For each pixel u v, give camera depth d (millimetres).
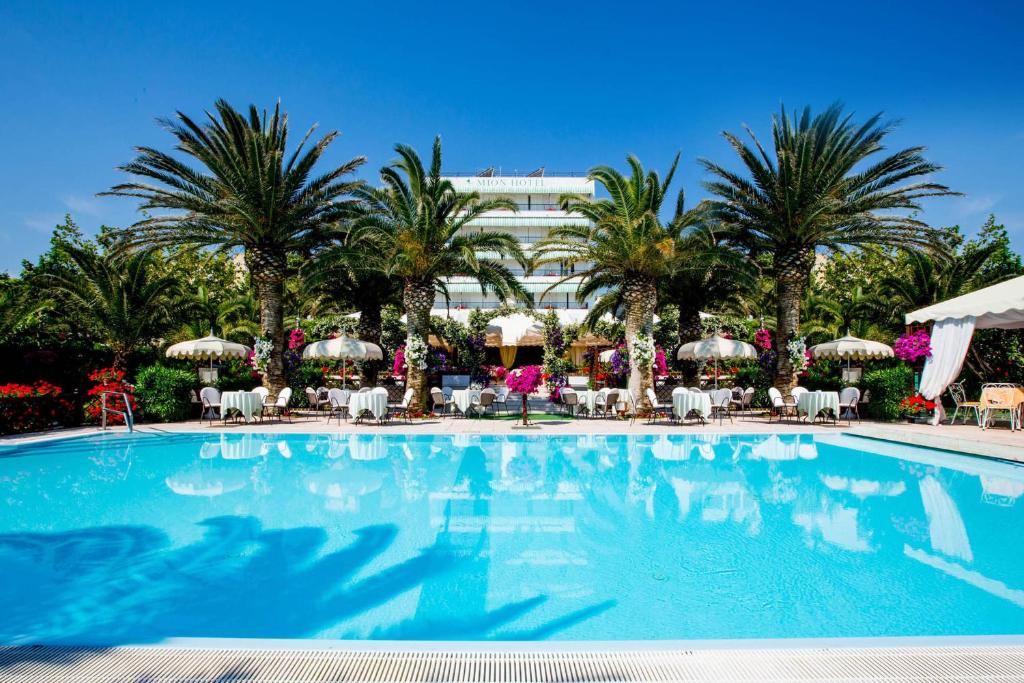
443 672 3039
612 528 6426
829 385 19281
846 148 17547
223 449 12266
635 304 18484
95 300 18172
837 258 38000
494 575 5035
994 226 27672
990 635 3555
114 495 7965
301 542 5930
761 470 9805
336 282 21875
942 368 14742
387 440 13625
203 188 17516
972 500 7684
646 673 3041
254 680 2977
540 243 18516
